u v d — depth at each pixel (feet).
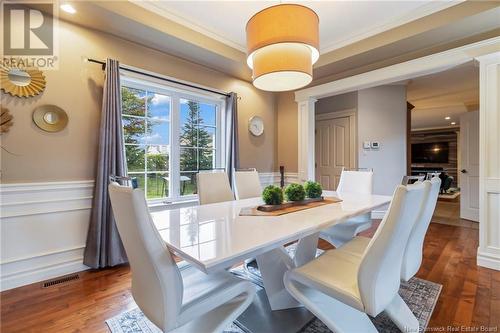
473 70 13.52
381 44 9.75
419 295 6.56
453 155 34.63
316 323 5.46
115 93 8.46
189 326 4.17
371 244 3.68
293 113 14.87
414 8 8.62
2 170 6.98
